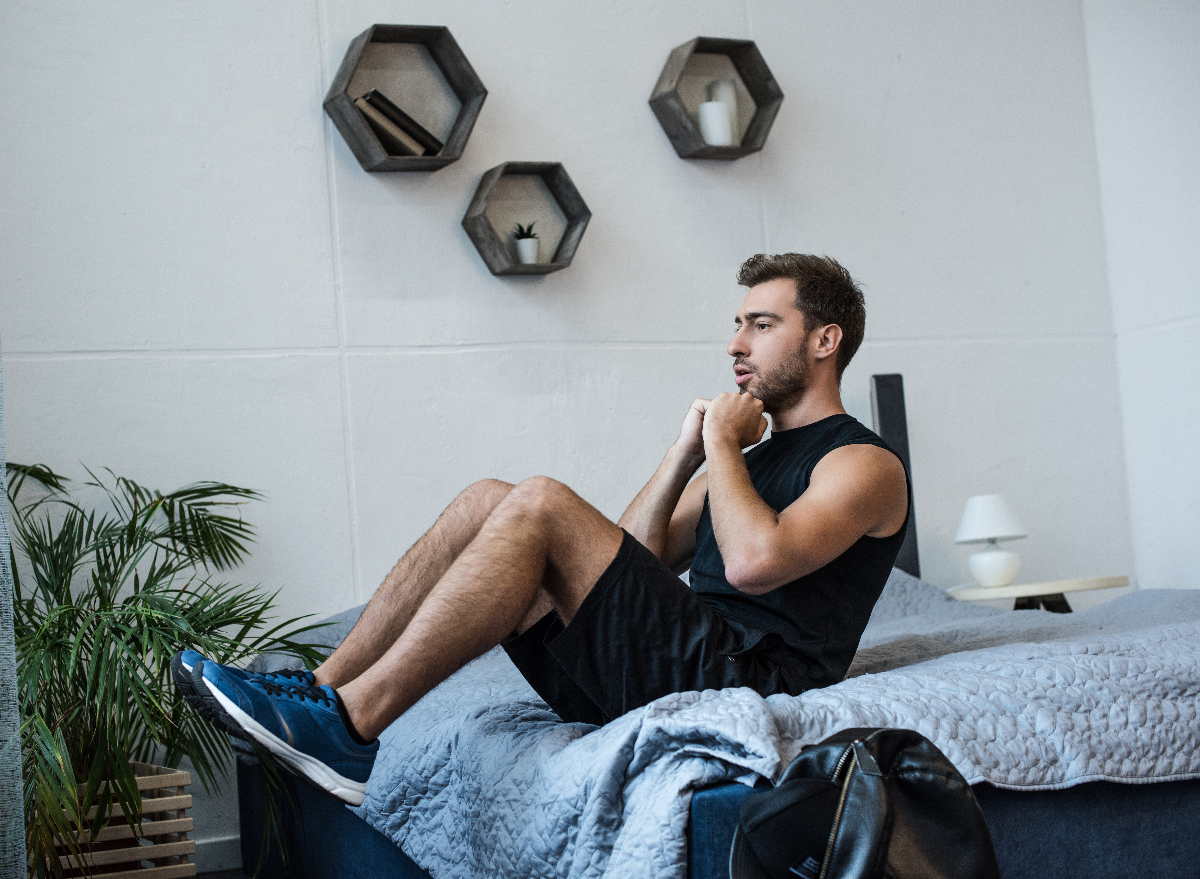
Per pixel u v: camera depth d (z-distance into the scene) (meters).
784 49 3.74
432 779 1.74
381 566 3.13
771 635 1.66
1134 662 1.60
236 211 3.08
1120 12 3.98
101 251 2.95
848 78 3.81
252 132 3.11
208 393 3.01
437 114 3.31
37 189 2.90
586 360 3.42
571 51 3.49
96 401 2.91
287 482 3.07
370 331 3.19
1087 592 3.95
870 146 3.82
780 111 3.72
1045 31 4.07
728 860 1.21
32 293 2.88
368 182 3.22
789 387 1.90
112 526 2.72
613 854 1.27
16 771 1.43
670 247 3.55
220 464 3.01
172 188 3.02
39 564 2.71
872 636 2.57
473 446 3.26
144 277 2.98
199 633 2.28
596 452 3.40
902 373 3.79
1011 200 3.98
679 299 3.55
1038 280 3.99
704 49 3.59
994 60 4.01
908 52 3.90
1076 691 1.52
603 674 1.56
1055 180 4.05
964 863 1.00
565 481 3.36
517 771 1.48
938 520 3.78
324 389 3.13
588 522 1.55
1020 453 3.91
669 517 2.03
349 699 1.43
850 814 1.02
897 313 3.80
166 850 2.29
